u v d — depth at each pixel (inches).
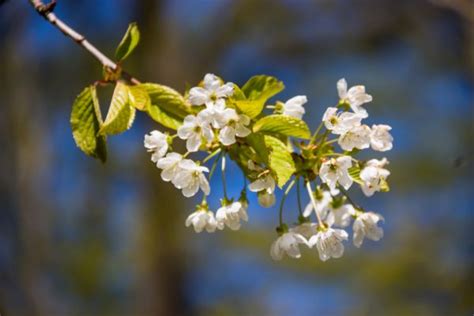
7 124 333.4
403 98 365.4
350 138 72.6
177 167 73.4
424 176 348.8
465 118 335.9
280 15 402.6
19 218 318.3
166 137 75.1
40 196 328.8
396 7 365.1
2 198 318.7
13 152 329.7
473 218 352.2
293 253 75.1
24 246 312.8
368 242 385.4
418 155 356.2
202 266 400.8
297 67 412.2
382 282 370.3
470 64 317.4
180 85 381.4
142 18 374.3
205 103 69.9
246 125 71.7
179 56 387.2
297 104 78.9
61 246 349.4
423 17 346.0
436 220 364.5
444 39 336.5
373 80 377.7
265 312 407.5
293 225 78.5
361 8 384.2
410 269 364.8
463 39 305.6
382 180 73.8
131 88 79.4
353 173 75.4
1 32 328.8
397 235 377.7
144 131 362.3
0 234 306.2
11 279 295.7
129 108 78.4
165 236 360.2
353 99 77.9
